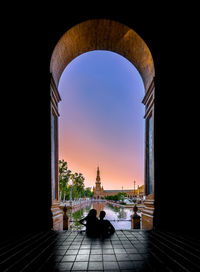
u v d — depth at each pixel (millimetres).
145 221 8938
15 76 8336
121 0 8945
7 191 7668
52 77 8469
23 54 8469
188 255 4406
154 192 7977
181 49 8719
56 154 10008
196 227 7488
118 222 14633
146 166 10227
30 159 7945
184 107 8391
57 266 3818
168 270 3629
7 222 7449
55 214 8102
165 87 8523
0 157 7844
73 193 71375
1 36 8477
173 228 7527
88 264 3910
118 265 3859
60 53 9508
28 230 7395
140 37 8781
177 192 7875
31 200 7668
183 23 8844
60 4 8781
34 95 8266
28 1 8742
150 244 5289
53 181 8914
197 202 7754
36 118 8172
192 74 8555
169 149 8172
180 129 8273
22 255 4453
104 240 5738
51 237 6195
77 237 6172
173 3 8945
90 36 10008
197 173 7949
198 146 8109
